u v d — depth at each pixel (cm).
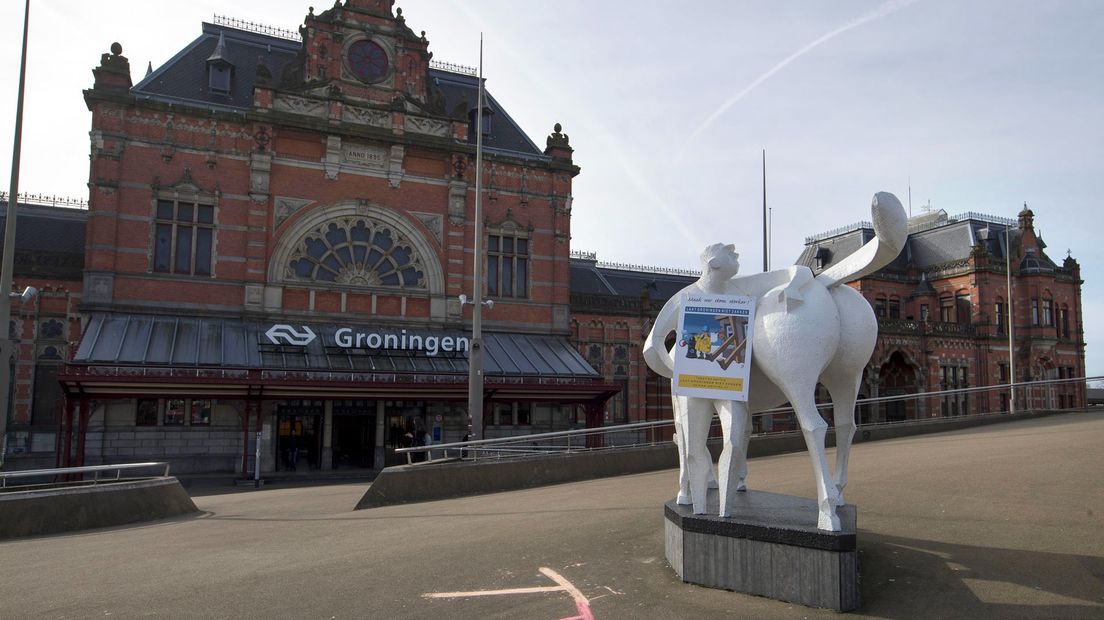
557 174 3797
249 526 1262
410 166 3484
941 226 5753
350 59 3422
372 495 1536
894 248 608
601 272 4919
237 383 2630
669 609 585
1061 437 1502
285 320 3148
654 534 858
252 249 3112
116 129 2958
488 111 3803
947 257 5575
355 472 3006
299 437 3100
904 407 5056
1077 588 566
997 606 548
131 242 2950
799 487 1146
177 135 3058
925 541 711
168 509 1511
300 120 3222
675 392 679
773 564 591
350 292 3294
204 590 725
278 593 701
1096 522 733
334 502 1705
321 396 2902
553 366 3406
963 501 881
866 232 5728
